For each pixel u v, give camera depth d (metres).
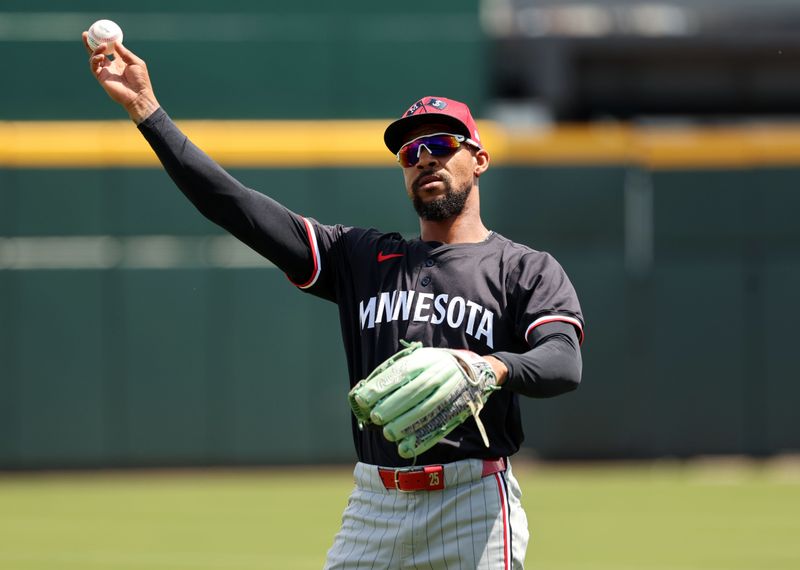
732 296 44.91
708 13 60.88
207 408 43.75
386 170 44.44
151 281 43.72
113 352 43.59
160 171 43.88
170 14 44.78
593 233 45.12
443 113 12.82
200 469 43.84
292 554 28.52
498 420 12.34
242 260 43.97
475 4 45.41
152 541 30.48
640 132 52.53
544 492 38.84
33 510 35.84
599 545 29.69
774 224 44.91
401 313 12.55
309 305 44.03
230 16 44.94
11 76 44.19
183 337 43.78
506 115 63.00
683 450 44.75
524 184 45.00
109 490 39.94
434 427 11.04
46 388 43.41
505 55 60.72
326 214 44.38
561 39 59.56
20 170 43.69
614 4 60.34
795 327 44.69
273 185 44.25
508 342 12.42
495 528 12.18
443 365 10.95
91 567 27.00
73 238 43.72
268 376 43.91
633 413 44.75
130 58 12.55
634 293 44.91
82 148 43.78
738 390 44.81
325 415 44.03
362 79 45.06
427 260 12.71
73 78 44.44
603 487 39.78
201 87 44.75
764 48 60.25
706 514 34.56
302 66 44.94
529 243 45.06
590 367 44.72
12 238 43.59
